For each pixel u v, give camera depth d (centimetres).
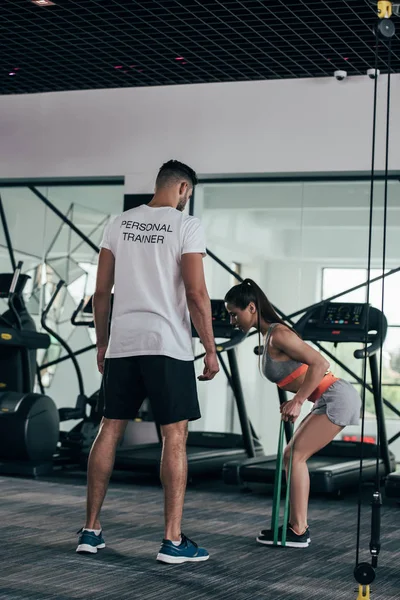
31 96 858
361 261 801
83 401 825
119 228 409
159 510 557
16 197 923
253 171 780
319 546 452
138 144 817
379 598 339
